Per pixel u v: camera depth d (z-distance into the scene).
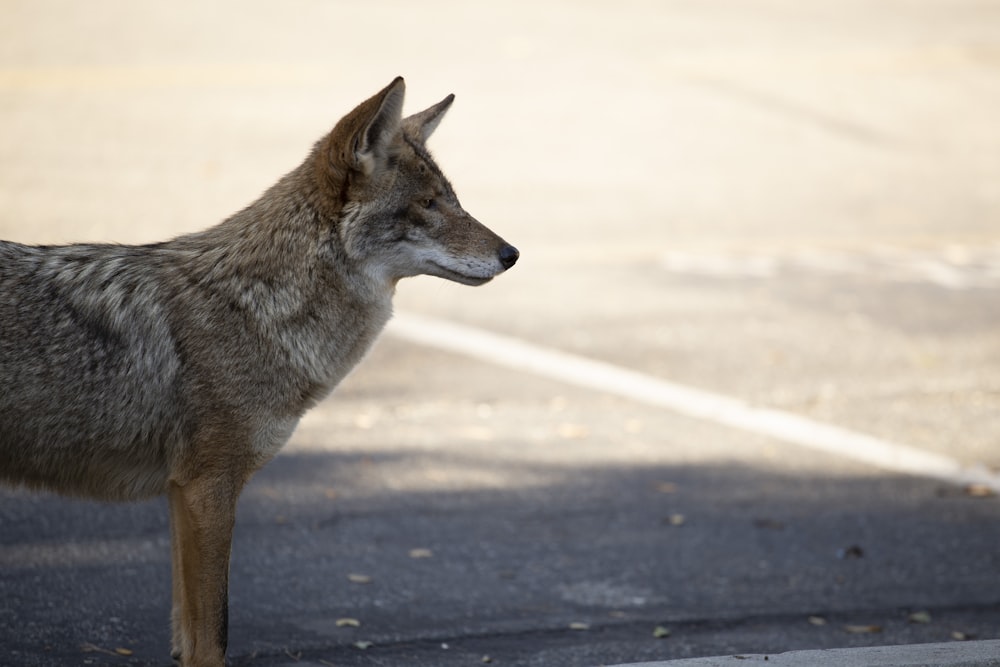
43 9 58.25
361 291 15.29
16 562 17.89
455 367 28.23
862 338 31.72
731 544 20.69
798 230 40.69
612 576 19.22
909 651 15.64
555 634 17.14
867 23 67.88
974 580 19.81
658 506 22.02
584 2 67.88
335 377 15.33
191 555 14.33
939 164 48.38
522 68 55.09
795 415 26.88
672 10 67.69
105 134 43.41
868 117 52.91
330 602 17.56
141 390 14.15
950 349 31.34
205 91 48.88
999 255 39.62
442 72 53.66
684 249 38.09
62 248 14.59
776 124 50.97
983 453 25.44
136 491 14.69
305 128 45.62
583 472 23.28
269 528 19.88
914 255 39.12
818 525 21.66
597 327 31.34
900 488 23.45
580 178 43.44
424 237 15.62
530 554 19.80
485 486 22.34
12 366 13.69
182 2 61.69
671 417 26.30
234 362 14.48
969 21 69.69
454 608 17.72
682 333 31.28
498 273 15.97
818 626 17.91
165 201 37.84
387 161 15.28
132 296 14.35
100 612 16.66
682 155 46.75
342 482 21.97
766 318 32.72
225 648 14.47
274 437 14.87
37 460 14.12
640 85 54.19
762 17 67.62
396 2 65.12
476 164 43.81
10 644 15.51
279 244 14.89
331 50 55.59
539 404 26.50
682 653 16.70
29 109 45.16
